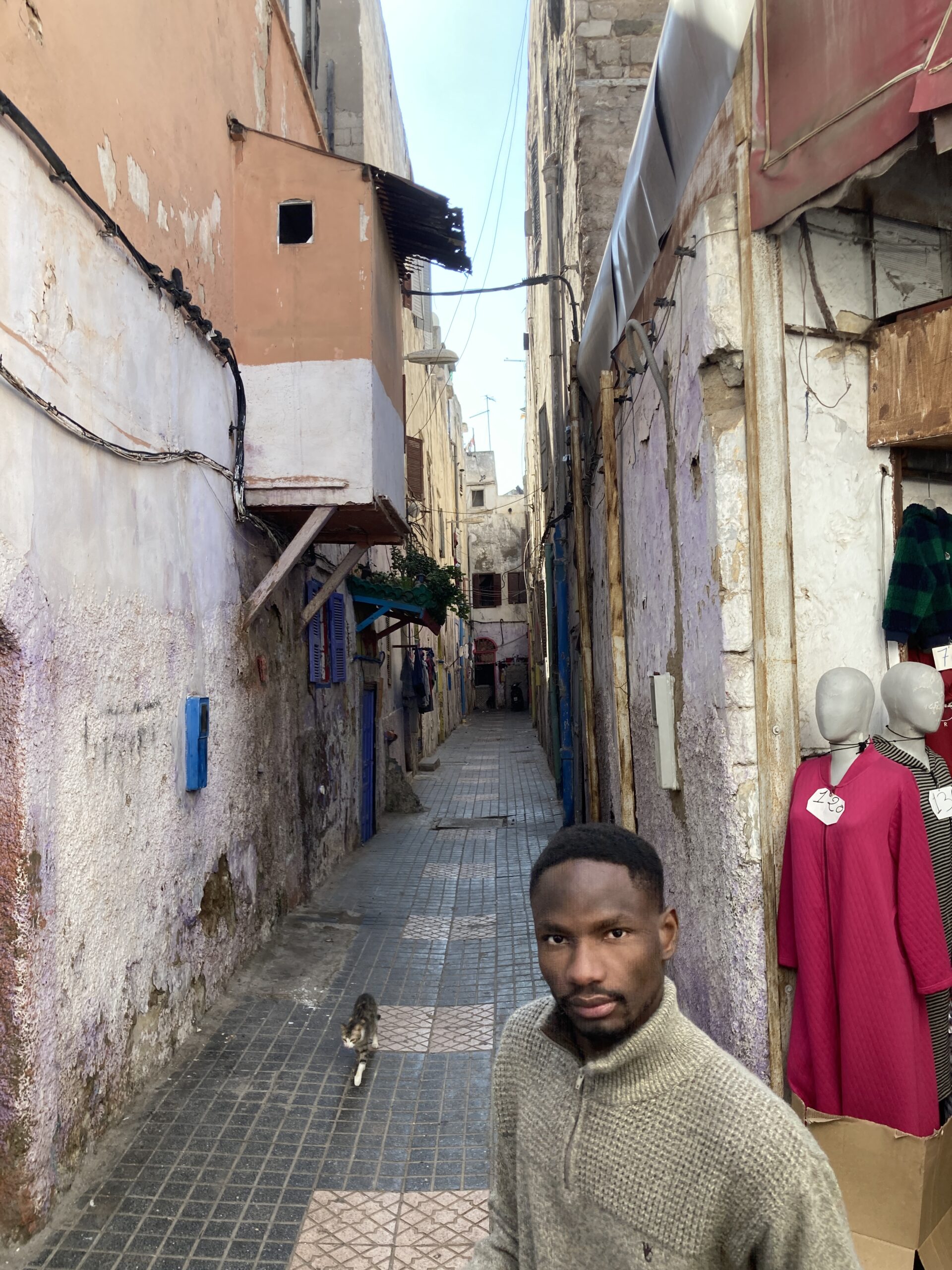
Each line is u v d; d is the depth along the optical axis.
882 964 2.94
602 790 8.52
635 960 1.33
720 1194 1.25
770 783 3.46
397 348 8.64
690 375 4.12
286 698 8.30
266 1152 4.20
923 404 3.54
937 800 3.21
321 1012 6.01
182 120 5.93
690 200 4.24
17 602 3.52
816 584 3.69
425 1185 3.94
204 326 5.94
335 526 8.08
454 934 7.86
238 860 6.67
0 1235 3.47
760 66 3.39
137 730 4.80
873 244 3.79
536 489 23.41
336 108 14.18
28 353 3.65
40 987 3.63
